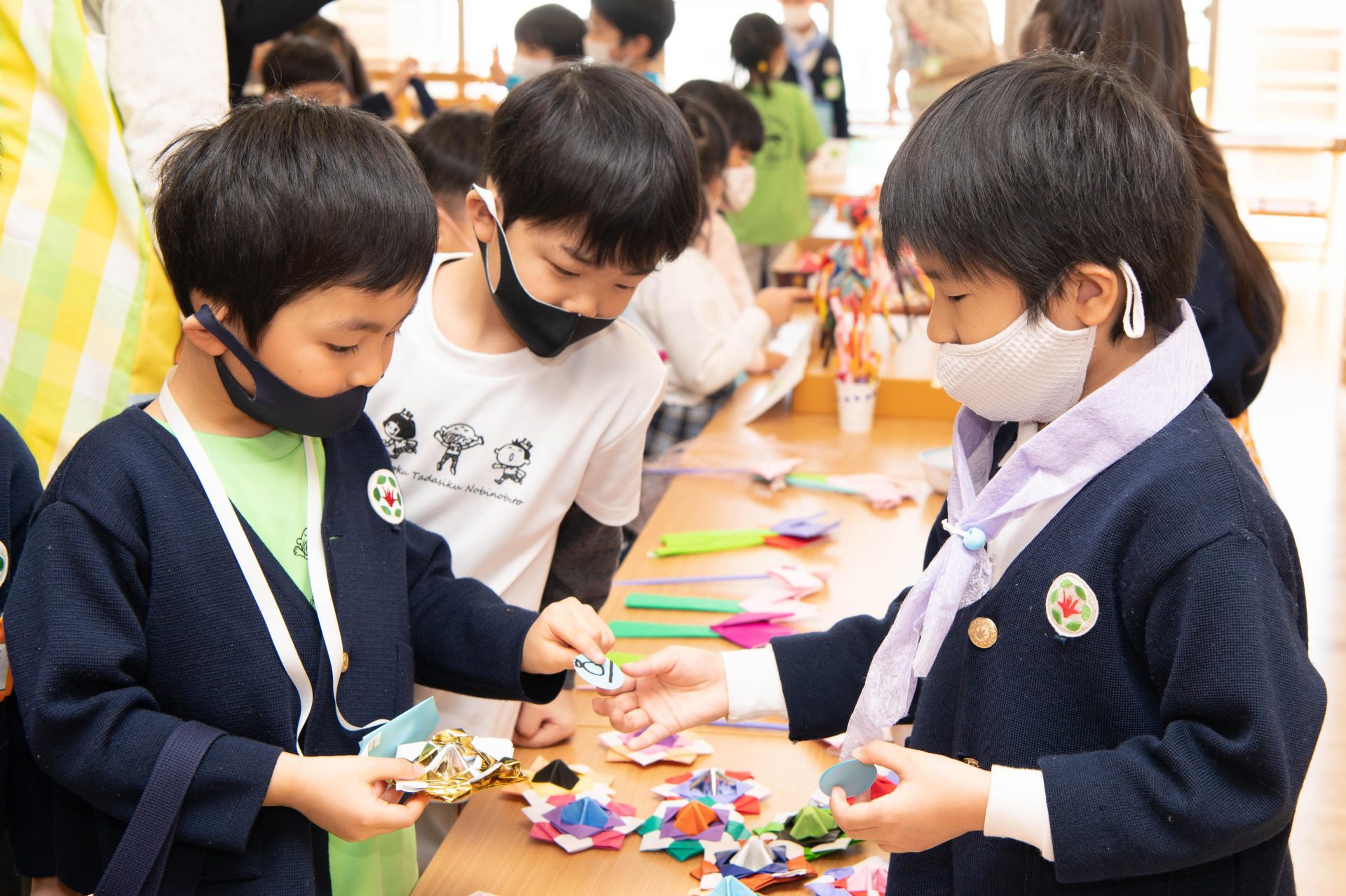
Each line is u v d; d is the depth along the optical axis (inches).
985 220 30.9
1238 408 61.5
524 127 44.3
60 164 57.4
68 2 56.2
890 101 299.1
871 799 43.1
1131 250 31.1
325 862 37.8
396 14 332.5
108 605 33.6
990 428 38.3
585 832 43.9
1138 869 30.5
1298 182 326.3
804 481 82.0
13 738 42.9
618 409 52.9
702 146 106.0
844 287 94.8
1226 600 29.8
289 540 37.6
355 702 38.0
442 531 51.5
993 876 34.5
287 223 33.0
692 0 336.2
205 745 33.3
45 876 44.3
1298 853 83.2
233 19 74.2
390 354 36.7
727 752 50.7
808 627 59.9
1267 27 318.7
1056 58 33.8
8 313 57.6
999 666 34.0
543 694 42.2
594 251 43.9
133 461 35.0
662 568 68.8
